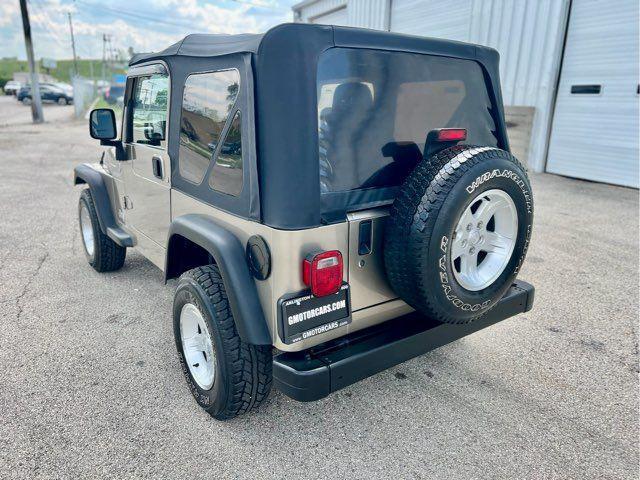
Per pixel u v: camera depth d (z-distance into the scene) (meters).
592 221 6.53
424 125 2.42
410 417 2.64
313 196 1.99
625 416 2.66
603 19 8.55
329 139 2.06
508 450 2.40
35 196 7.85
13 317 3.73
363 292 2.24
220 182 2.31
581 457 2.36
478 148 2.21
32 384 2.88
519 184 2.27
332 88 2.04
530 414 2.67
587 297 4.19
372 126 2.20
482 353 3.30
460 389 2.90
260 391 2.39
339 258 2.04
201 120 2.44
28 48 21.02
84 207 4.51
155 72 2.93
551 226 6.30
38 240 5.62
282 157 1.95
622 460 2.34
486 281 2.34
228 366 2.30
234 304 2.12
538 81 9.77
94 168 4.38
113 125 3.47
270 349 2.39
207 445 2.41
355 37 2.08
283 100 1.93
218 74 2.26
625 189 8.55
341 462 2.31
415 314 2.51
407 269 2.09
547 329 3.64
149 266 4.85
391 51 2.22
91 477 2.20
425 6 12.16
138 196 3.44
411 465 2.30
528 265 4.94
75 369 3.05
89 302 4.01
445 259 2.09
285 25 1.91
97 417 2.60
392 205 2.16
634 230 6.13
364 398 2.80
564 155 9.66
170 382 2.93
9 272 4.64
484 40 10.73
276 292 2.02
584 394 2.86
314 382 2.04
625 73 8.34
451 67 2.49
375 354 2.19
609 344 3.43
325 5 16.19
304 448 2.40
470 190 2.06
